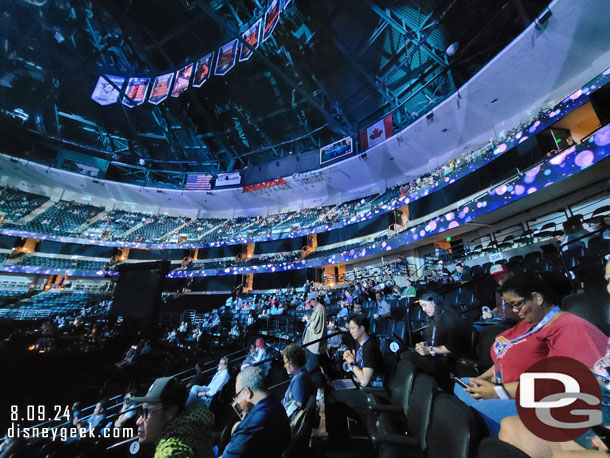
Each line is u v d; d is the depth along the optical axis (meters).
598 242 5.30
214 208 27.44
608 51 9.80
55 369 8.62
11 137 22.92
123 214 26.00
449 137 15.47
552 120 9.05
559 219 9.22
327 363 4.59
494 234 11.58
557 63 10.62
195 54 21.75
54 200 24.19
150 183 26.83
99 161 25.41
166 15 19.64
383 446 1.76
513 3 10.79
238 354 10.04
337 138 22.64
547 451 1.12
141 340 9.55
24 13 18.03
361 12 14.70
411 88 16.69
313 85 19.52
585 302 2.35
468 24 12.64
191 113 23.64
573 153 6.89
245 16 19.70
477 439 1.26
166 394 1.69
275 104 21.89
